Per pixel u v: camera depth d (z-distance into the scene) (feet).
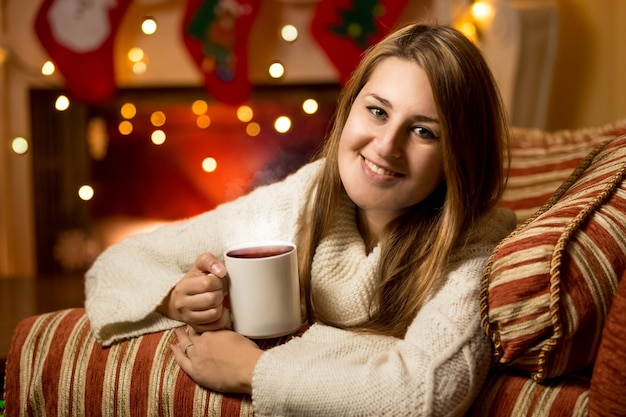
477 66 3.09
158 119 8.38
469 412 2.78
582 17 7.56
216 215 3.59
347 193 3.32
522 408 2.62
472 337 2.71
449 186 3.09
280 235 3.49
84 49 7.24
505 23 7.16
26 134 7.91
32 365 3.23
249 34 7.26
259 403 2.70
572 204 2.81
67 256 8.23
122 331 3.17
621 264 2.63
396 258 3.25
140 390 3.00
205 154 8.48
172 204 8.56
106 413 3.05
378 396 2.56
